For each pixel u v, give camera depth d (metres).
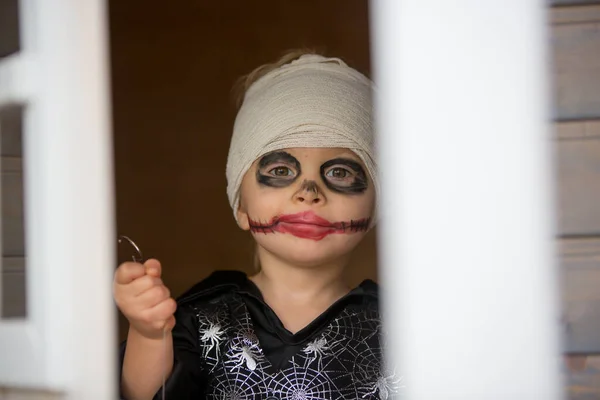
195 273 2.60
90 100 1.10
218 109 2.64
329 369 1.41
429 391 0.89
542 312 0.87
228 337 1.45
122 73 2.61
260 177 1.47
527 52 0.87
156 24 2.64
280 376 1.40
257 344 1.44
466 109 0.88
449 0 0.88
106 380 1.10
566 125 0.92
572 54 0.92
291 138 1.46
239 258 2.62
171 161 2.62
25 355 1.15
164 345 1.35
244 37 2.65
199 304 1.52
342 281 1.55
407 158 0.89
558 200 0.92
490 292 0.87
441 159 0.88
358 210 1.47
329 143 1.46
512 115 0.87
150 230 2.59
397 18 0.90
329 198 1.46
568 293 0.92
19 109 1.17
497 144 0.88
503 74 0.88
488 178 0.88
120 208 2.58
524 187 0.87
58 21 1.12
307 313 1.48
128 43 2.62
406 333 0.90
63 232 1.12
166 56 2.64
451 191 0.88
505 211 0.87
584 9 0.92
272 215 1.46
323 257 1.46
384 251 1.48
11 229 1.18
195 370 1.42
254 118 1.50
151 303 1.29
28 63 1.14
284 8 2.66
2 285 1.18
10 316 1.19
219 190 2.63
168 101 2.63
